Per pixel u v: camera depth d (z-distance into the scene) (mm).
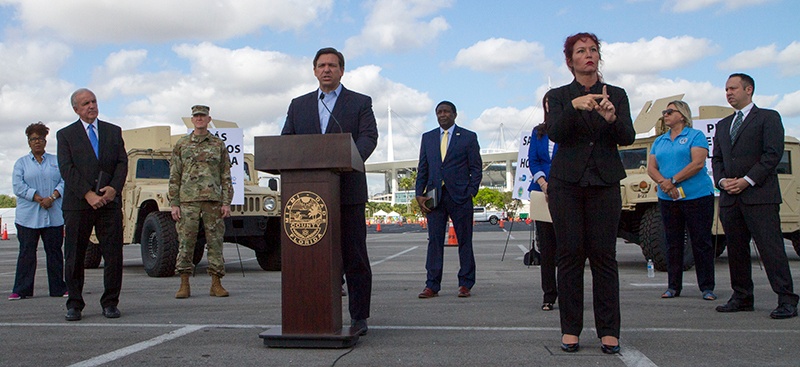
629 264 9703
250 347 3709
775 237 4676
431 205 6047
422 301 5719
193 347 3721
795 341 3811
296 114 4141
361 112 4090
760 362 3297
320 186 3623
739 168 4801
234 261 11742
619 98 3516
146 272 9227
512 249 13945
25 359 3461
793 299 4664
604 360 3363
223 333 4160
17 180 6438
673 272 5785
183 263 6219
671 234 5773
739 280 4934
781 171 9742
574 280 3584
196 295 6387
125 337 4062
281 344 3666
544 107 3662
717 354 3479
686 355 3459
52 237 6496
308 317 3660
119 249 4965
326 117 4094
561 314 3621
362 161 3891
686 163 5648
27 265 6426
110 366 3283
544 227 5078
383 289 6691
